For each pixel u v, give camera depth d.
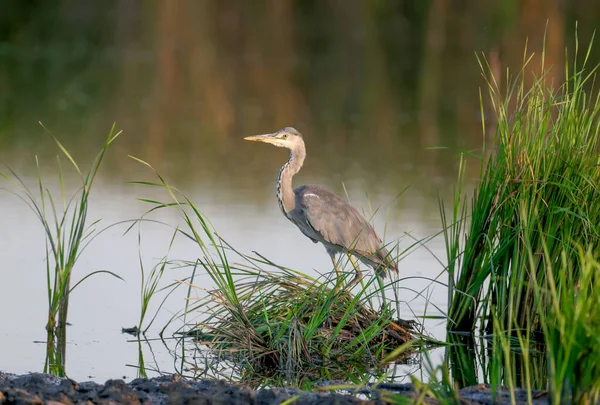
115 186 19.30
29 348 10.76
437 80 30.88
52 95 29.28
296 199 13.55
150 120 26.39
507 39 30.48
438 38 34.34
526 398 8.28
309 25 38.44
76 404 7.56
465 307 11.50
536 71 24.45
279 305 11.14
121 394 7.80
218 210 17.39
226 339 10.80
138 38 37.50
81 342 11.05
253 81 31.34
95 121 26.12
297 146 13.69
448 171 20.86
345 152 22.61
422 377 10.04
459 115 26.73
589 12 31.75
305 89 30.20
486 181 11.57
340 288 11.77
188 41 36.69
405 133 24.62
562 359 7.14
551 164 10.97
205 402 7.66
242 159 22.22
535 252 10.97
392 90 30.03
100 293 12.93
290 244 15.15
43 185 19.19
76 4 38.44
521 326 11.27
